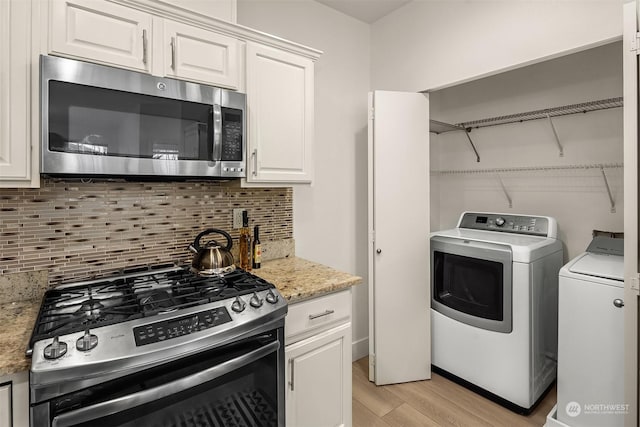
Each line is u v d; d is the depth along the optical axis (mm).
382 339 2314
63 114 1190
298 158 1853
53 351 925
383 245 2295
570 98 2340
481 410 2055
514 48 1832
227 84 1599
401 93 2301
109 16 1307
